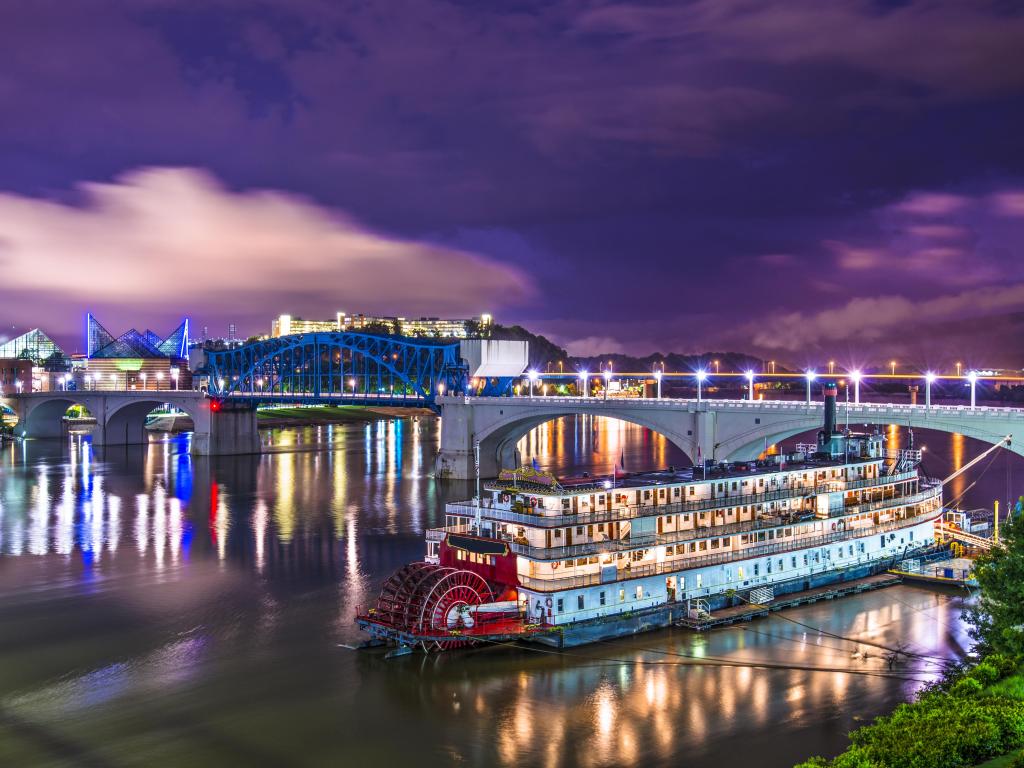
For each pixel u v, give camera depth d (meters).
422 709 57.62
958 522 101.81
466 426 175.88
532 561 67.12
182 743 53.75
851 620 73.25
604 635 68.06
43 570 94.62
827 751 51.50
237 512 132.12
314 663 65.81
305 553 102.56
